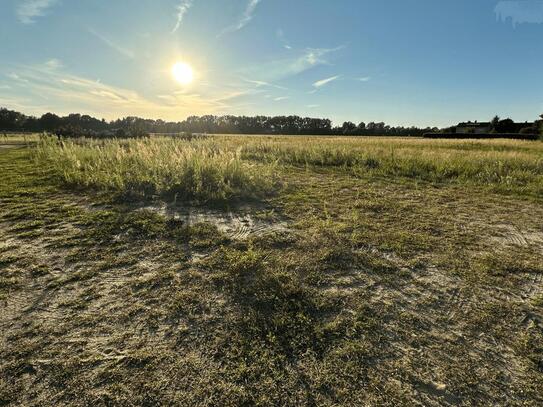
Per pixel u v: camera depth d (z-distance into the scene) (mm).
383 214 5828
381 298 3123
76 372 2182
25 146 19625
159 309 2881
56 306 2908
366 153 13086
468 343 2543
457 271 3699
